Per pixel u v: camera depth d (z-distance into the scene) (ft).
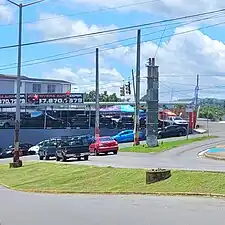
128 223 41.09
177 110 282.56
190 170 70.33
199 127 264.31
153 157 128.16
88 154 127.75
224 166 88.74
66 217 46.24
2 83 330.13
